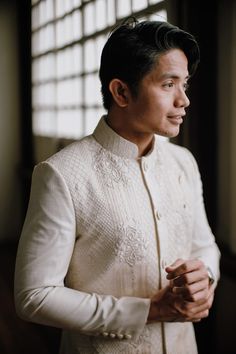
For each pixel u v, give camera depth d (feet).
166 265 3.12
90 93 9.92
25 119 14.69
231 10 5.37
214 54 5.72
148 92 2.84
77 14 10.48
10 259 13.52
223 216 5.89
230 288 5.86
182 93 2.89
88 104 10.05
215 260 3.56
